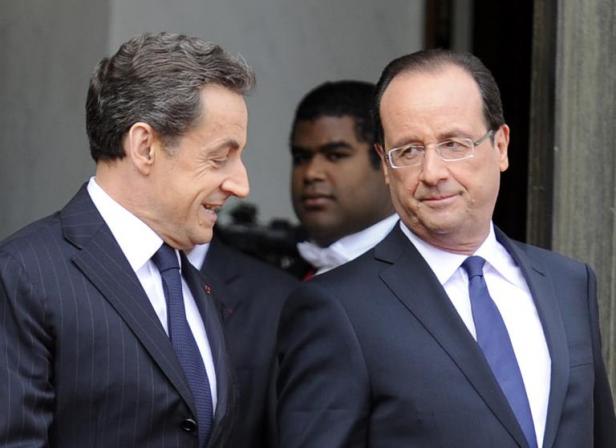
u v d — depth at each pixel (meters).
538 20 13.45
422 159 9.80
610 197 12.69
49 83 17.08
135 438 9.03
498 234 10.55
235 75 9.37
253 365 12.12
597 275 12.73
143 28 16.86
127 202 9.38
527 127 17.66
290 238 17.66
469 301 10.08
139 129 9.18
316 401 9.72
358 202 13.69
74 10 16.94
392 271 10.05
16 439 8.73
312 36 18.55
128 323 9.10
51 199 16.92
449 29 18.91
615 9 12.73
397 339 9.70
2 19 17.61
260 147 18.28
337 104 13.70
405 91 9.88
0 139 17.55
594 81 12.81
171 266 9.57
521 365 9.95
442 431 9.46
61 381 8.95
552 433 9.63
